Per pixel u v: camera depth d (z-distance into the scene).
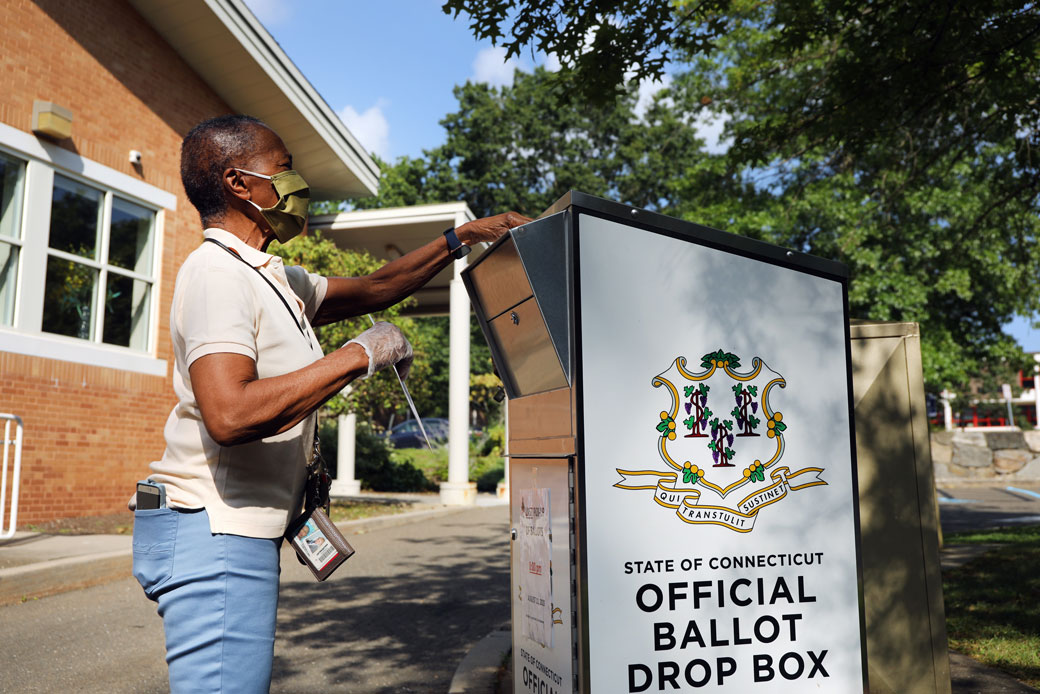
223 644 1.61
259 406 1.54
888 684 3.19
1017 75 6.09
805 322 2.48
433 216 14.09
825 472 2.45
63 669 4.27
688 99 15.10
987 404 35.38
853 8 5.73
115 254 10.23
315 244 12.02
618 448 2.21
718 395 2.35
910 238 16.58
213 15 10.76
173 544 1.64
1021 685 3.51
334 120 13.18
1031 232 9.85
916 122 7.40
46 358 9.12
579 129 38.81
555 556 2.27
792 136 6.80
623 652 2.16
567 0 4.89
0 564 6.23
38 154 9.10
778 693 2.31
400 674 4.25
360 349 1.67
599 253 2.26
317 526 1.80
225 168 1.81
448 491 14.57
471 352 36.31
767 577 2.34
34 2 9.12
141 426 10.34
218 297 1.62
